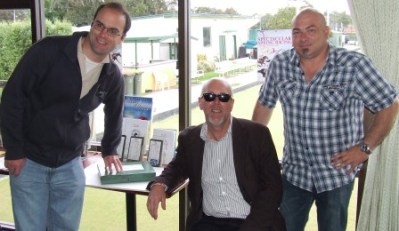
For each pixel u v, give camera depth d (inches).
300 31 72.6
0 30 118.0
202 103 80.5
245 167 79.9
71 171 84.5
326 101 74.0
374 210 84.4
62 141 80.6
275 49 94.7
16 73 75.5
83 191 87.7
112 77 84.4
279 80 79.1
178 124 103.6
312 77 75.7
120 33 76.0
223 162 81.1
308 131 76.7
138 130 106.0
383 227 83.7
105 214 132.4
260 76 96.6
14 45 118.0
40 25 115.3
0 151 109.8
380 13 77.1
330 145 76.0
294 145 79.9
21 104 76.6
